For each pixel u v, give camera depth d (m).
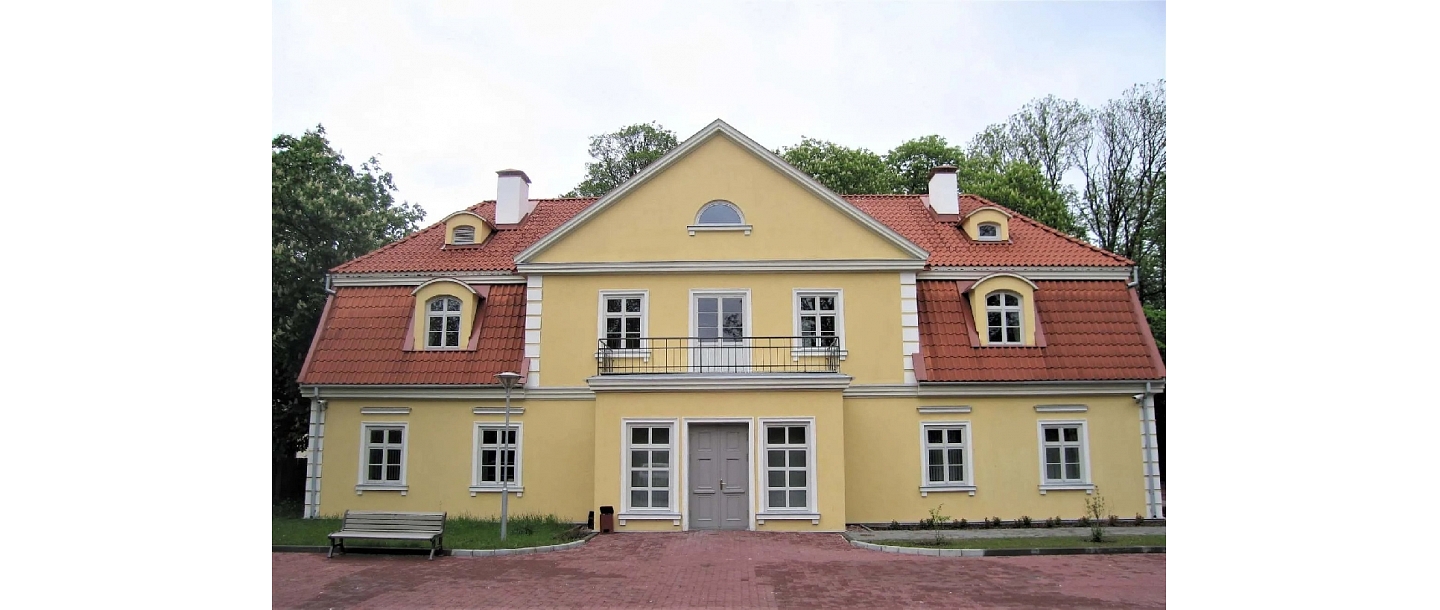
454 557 15.51
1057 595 12.19
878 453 20.27
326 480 20.80
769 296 20.62
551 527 19.02
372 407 20.97
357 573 13.91
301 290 29.22
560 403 20.56
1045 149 40.44
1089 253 22.36
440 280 21.42
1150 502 20.41
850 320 20.62
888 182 39.59
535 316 20.81
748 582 13.12
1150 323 34.50
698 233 20.75
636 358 20.39
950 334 20.83
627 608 11.51
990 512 20.17
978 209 23.14
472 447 20.62
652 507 18.92
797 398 19.06
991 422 20.48
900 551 15.90
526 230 23.98
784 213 20.83
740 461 19.17
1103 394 20.67
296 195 29.66
